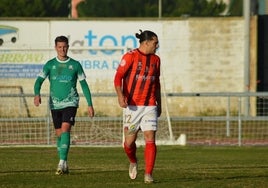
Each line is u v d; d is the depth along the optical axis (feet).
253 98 236.63
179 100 269.03
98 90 252.01
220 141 185.47
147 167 89.10
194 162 126.52
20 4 371.15
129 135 88.99
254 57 275.80
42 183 90.43
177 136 203.10
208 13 395.14
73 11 386.11
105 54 255.91
